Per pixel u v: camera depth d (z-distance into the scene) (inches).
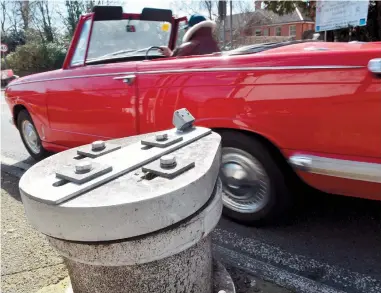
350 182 74.0
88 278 48.6
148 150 55.9
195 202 46.0
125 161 51.6
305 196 103.7
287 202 89.0
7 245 92.5
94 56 127.7
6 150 202.5
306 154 77.1
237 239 92.6
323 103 72.1
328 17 287.9
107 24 130.8
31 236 96.6
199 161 51.5
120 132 109.5
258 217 93.6
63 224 42.2
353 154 71.3
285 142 79.4
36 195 43.0
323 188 79.6
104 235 41.8
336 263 80.7
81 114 119.9
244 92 82.4
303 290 72.3
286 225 97.4
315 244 88.4
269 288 73.5
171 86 94.7
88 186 44.2
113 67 108.6
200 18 137.9
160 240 44.1
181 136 62.2
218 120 87.7
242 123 84.1
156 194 42.4
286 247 87.8
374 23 349.7
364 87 66.9
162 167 48.6
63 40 1084.5
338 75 69.5
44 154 162.4
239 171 93.0
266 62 78.4
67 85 122.6
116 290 47.8
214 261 68.2
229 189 97.2
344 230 93.7
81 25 127.6
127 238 42.8
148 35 148.1
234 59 83.8
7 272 81.2
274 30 1488.7
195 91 90.3
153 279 47.5
